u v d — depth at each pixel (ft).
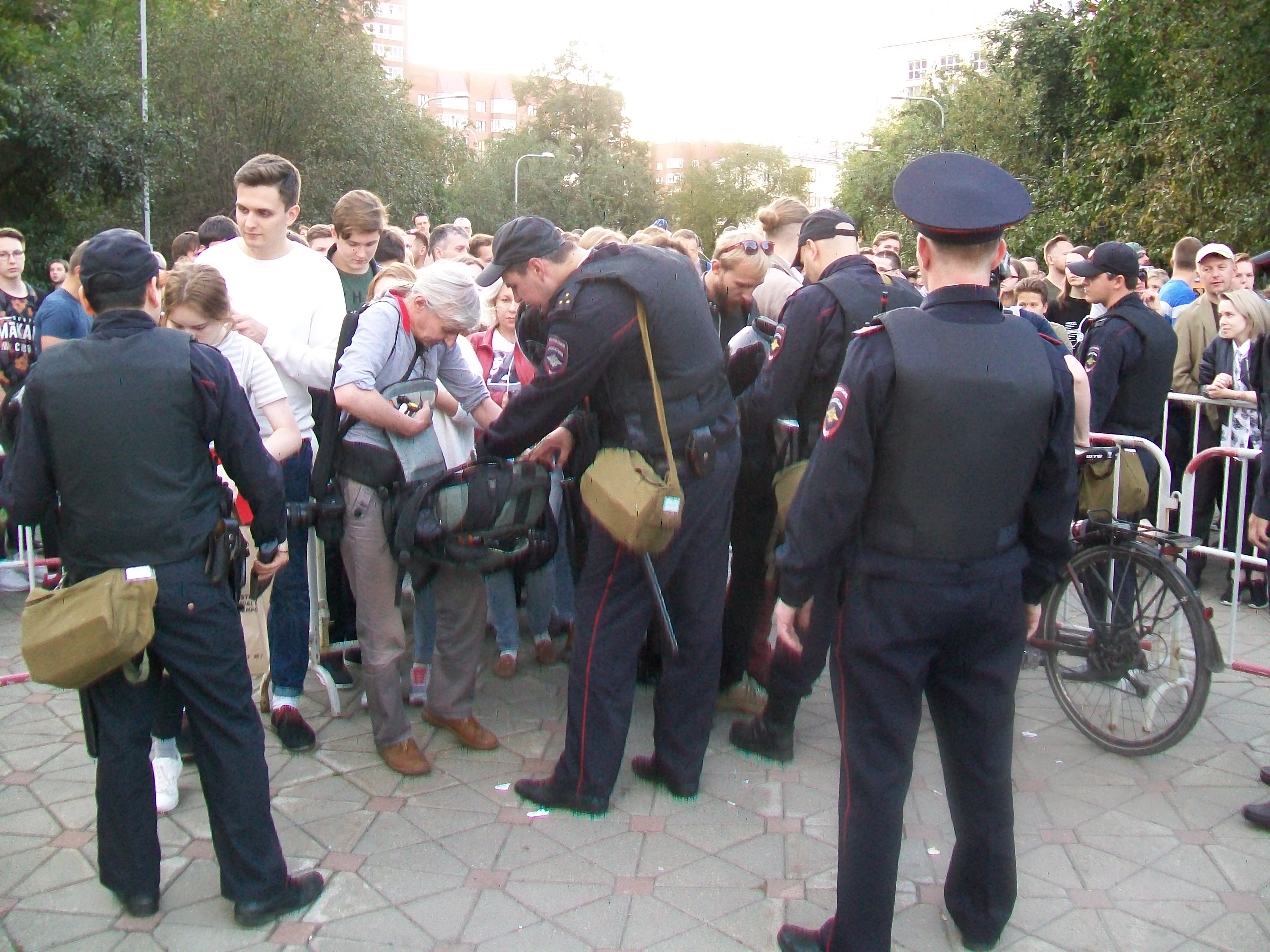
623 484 10.39
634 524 10.25
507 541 11.61
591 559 11.22
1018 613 8.30
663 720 11.66
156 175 72.90
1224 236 45.29
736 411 11.55
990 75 100.83
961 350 7.75
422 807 11.44
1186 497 15.89
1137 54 56.18
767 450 12.62
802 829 11.03
